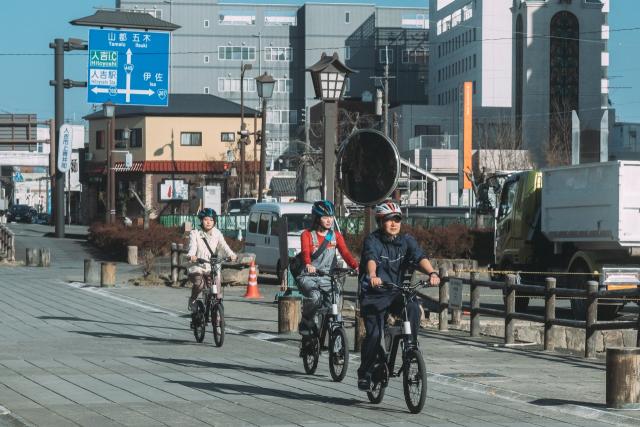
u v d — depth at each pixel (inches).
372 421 489.7
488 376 657.6
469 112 3703.3
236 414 505.4
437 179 4623.5
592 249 1136.8
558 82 5408.5
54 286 1459.2
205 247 813.9
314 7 7293.3
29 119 3929.6
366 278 519.5
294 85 7455.7
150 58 2021.4
